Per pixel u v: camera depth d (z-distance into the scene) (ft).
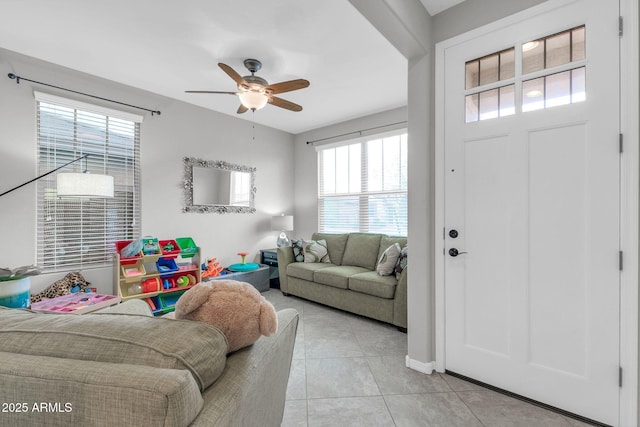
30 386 1.91
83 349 2.21
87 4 6.40
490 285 5.97
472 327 6.20
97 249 9.84
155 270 10.84
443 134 6.54
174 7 6.51
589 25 4.94
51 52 8.32
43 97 8.66
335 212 15.25
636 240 4.56
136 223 10.77
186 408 1.86
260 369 3.05
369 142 13.97
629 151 4.61
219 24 7.12
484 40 6.00
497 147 5.89
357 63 9.02
